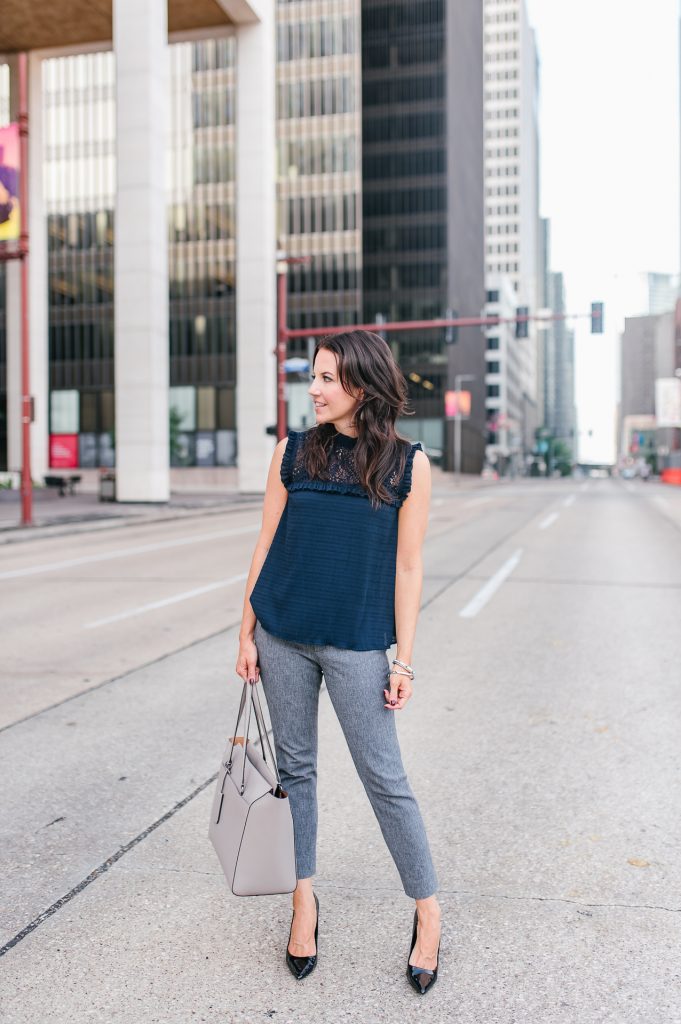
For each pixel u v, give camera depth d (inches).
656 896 112.3
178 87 2491.4
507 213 6875.0
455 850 126.9
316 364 91.4
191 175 2474.2
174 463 2416.3
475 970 95.3
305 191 2731.3
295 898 96.0
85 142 2487.7
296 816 96.1
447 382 2955.2
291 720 96.1
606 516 954.1
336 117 2706.7
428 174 2965.1
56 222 2496.3
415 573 93.7
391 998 90.0
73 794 148.6
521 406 6259.8
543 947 99.9
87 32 1384.1
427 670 244.8
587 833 132.8
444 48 2940.5
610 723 191.8
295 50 2723.9
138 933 103.1
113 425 2466.8
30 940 101.3
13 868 120.7
